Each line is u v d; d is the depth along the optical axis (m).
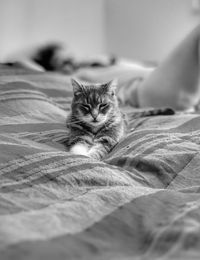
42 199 0.46
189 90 1.18
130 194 0.47
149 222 0.39
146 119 0.89
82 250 0.33
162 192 0.49
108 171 0.55
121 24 2.53
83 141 0.78
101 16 2.55
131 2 2.46
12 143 0.61
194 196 0.47
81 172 0.53
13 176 0.50
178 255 0.32
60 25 2.22
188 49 1.15
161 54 2.37
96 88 0.87
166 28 2.32
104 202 0.44
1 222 0.37
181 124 0.80
